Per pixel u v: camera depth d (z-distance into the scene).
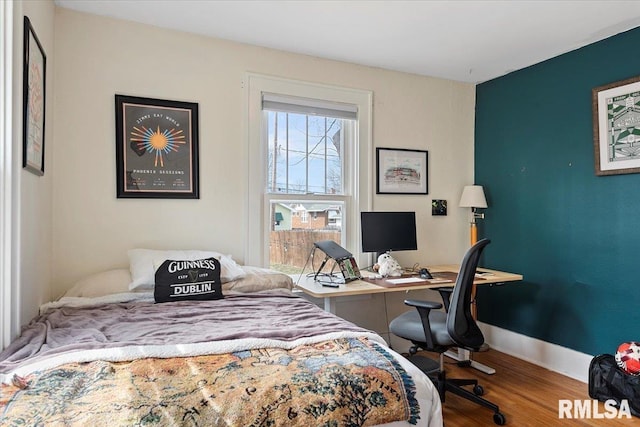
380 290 2.62
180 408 1.03
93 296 2.16
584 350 2.88
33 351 1.38
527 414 2.37
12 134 1.57
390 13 2.45
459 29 2.66
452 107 3.77
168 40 2.68
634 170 2.58
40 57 2.00
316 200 3.23
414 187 3.59
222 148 2.83
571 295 2.98
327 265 3.27
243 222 2.89
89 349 1.33
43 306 2.01
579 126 2.94
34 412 0.96
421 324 2.44
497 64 3.32
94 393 1.06
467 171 3.84
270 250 3.05
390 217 3.28
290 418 1.08
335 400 1.16
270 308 2.00
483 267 3.77
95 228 2.48
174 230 2.69
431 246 3.68
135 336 1.51
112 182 2.53
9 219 1.55
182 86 2.71
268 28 2.66
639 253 2.57
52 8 2.32
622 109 2.65
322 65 3.18
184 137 2.71
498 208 3.62
